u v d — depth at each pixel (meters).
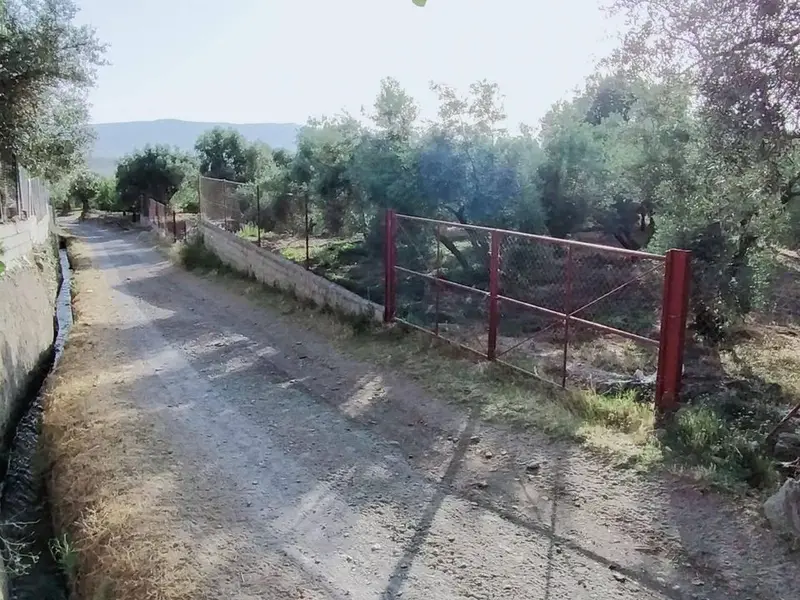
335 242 14.80
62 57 13.59
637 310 10.02
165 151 38.62
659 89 9.05
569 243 6.21
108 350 9.51
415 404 6.42
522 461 5.04
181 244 21.61
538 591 3.48
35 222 16.84
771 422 6.02
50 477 6.03
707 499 4.24
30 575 4.71
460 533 4.11
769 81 5.55
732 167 6.53
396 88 12.56
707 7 6.01
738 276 8.84
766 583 3.42
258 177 23.66
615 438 5.21
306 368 7.93
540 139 12.62
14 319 9.30
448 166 10.60
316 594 3.57
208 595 3.62
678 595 3.38
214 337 9.89
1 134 13.45
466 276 11.16
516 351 7.93
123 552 4.21
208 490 4.88
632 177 11.94
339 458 5.34
